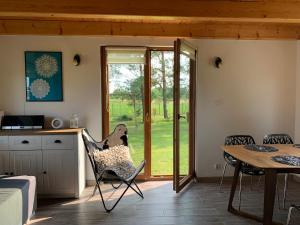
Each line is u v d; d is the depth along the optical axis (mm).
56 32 4125
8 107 4309
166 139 4695
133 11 3244
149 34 4227
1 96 4293
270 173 2758
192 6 3309
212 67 4574
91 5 3203
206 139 4629
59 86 4359
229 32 4363
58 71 4348
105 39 4387
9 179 3164
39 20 4074
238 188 4277
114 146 4004
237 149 3395
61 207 3592
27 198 3045
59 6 3174
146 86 4578
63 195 3881
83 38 4355
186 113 4602
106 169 3498
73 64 4359
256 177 4668
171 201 3760
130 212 3426
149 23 4203
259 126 4695
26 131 3854
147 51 4531
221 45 4559
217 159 4652
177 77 3879
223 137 4648
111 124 4605
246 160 2879
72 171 3857
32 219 3246
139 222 3160
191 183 4508
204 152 4629
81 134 3875
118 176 3480
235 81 4617
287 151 3283
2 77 4281
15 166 3801
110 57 4457
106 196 3955
